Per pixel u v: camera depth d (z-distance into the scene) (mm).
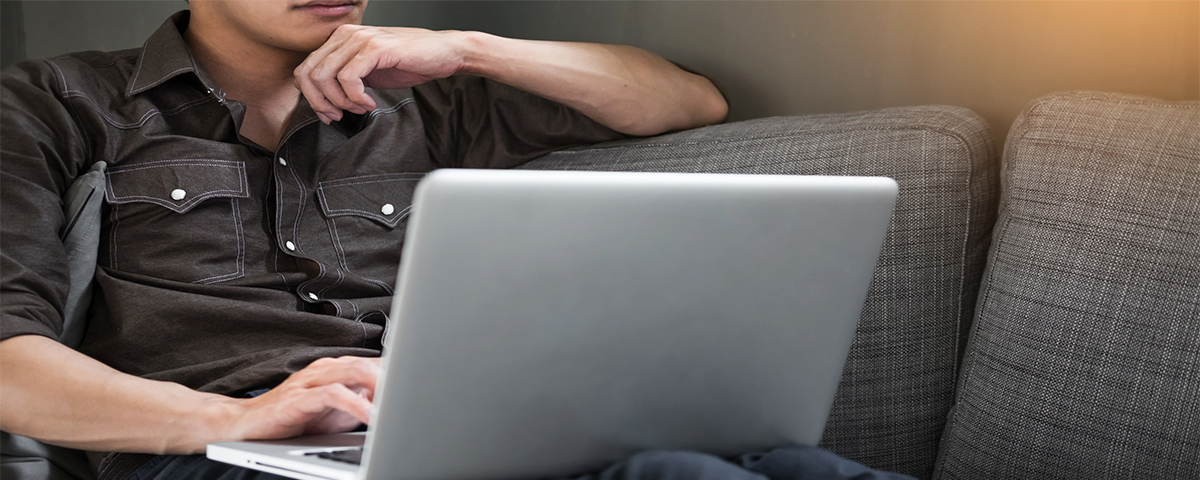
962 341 1128
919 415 1114
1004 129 1321
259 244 1102
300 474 665
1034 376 976
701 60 1543
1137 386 912
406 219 1235
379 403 560
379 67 1132
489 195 525
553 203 546
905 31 1362
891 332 1105
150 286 1021
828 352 734
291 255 1109
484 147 1370
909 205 1098
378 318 1126
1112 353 929
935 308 1105
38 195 957
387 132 1261
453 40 1203
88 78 1074
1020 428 980
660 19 1559
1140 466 907
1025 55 1286
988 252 1114
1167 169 944
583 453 660
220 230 1072
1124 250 938
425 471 598
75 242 997
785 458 697
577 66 1281
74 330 1008
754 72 1497
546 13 1639
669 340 638
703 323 646
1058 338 963
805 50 1444
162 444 834
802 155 1165
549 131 1365
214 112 1115
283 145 1139
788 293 678
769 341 691
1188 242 907
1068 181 996
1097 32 1234
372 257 1185
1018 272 1012
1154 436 900
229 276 1065
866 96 1409
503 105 1374
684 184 588
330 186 1176
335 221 1163
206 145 1084
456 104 1376
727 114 1463
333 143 1212
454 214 520
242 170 1100
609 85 1296
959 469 1037
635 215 576
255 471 817
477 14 1644
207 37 1159
